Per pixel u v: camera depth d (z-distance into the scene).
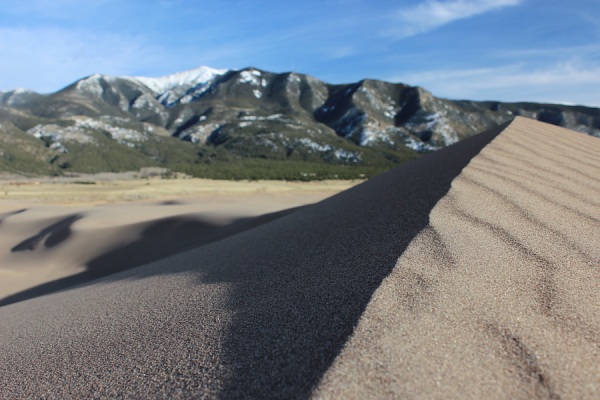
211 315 2.29
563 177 4.28
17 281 9.88
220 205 20.91
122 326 2.59
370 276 2.15
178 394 1.58
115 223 13.55
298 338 1.70
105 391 1.79
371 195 5.41
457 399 1.22
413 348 1.44
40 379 2.13
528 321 1.60
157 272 4.65
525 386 1.27
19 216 16.50
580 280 1.96
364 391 1.26
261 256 3.70
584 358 1.38
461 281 1.94
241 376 1.55
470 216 2.94
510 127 7.29
